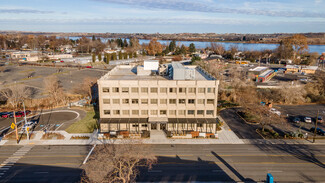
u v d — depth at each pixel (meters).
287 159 52.94
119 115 66.00
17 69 157.38
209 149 57.50
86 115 79.75
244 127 71.62
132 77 74.38
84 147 57.78
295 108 90.56
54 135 64.06
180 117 66.19
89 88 99.50
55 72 148.12
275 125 73.38
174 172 47.44
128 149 41.97
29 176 45.53
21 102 88.88
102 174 39.41
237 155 54.59
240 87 108.50
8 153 54.50
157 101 64.88
